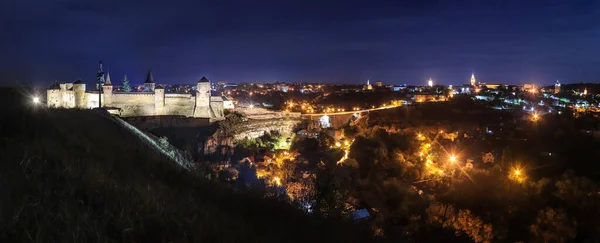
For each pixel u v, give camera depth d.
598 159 89.25
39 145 9.84
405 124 137.38
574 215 52.53
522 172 79.44
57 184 7.32
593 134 119.38
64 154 9.74
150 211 7.32
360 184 62.16
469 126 144.62
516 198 58.16
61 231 5.80
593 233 47.84
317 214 14.76
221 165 40.38
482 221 45.00
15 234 5.41
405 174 79.31
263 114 114.25
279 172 57.91
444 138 119.38
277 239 8.62
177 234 6.76
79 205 6.78
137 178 9.77
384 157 85.88
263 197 13.77
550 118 149.75
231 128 85.56
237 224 8.53
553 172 82.69
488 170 80.12
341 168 68.38
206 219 7.88
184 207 8.16
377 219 32.53
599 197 55.88
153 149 23.48
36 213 5.95
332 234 11.04
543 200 57.97
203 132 75.38
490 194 59.72
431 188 71.12
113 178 8.97
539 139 114.56
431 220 45.66
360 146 88.81
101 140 17.45
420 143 107.50
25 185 6.84
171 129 71.88
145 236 6.42
